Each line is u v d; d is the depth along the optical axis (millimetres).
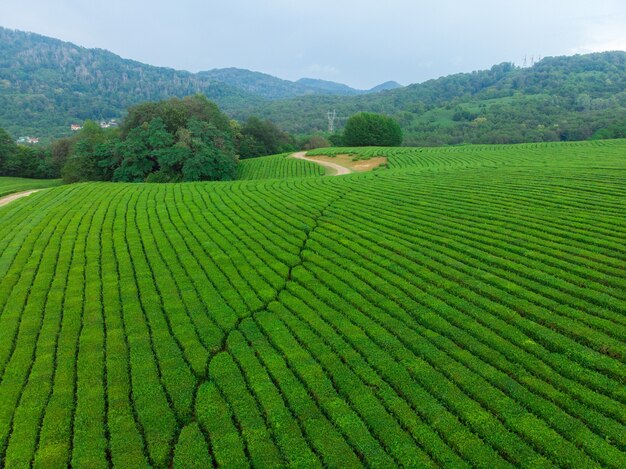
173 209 52750
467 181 57469
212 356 23422
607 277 28078
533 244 34250
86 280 32344
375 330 24469
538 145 102812
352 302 27953
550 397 18797
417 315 25828
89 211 51375
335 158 113688
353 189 59656
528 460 15766
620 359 21016
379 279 30625
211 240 41000
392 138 147375
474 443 16688
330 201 53750
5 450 17859
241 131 140125
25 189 84375
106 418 19234
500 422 17734
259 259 35812
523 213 41625
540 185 50938
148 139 91000
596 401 18250
